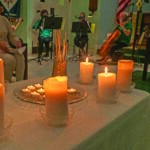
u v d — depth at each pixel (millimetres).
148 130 1053
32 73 3996
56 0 6551
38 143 573
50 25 4648
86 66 1156
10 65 2557
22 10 5883
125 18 4895
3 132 597
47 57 5500
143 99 957
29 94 914
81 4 6805
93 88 1099
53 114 665
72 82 1203
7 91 999
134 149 958
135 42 4734
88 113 779
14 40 2730
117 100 919
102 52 4691
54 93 653
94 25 5895
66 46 1055
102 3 6398
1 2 5375
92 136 632
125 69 1011
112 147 770
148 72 4328
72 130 652
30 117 735
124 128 833
